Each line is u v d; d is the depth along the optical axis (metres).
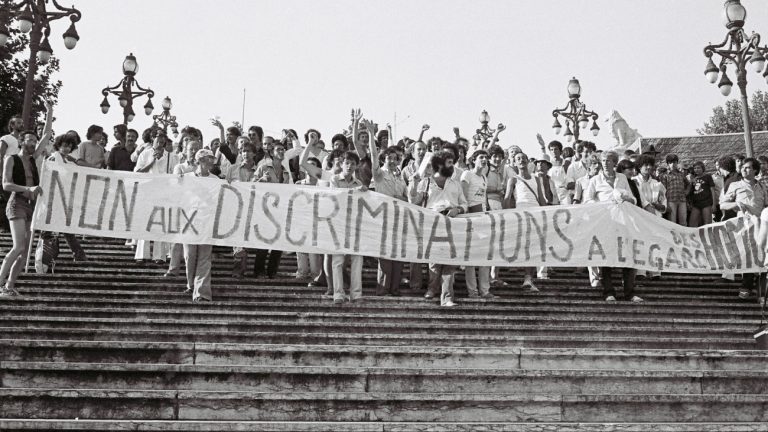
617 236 12.40
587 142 15.60
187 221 11.38
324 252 11.43
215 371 7.45
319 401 7.07
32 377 7.28
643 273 13.77
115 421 6.47
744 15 19.48
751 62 19.17
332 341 8.91
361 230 11.62
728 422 7.26
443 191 12.13
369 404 7.11
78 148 14.40
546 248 12.20
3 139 13.02
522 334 9.73
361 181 12.23
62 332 8.34
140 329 8.96
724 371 8.00
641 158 13.91
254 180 12.64
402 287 12.38
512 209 12.23
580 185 13.48
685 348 9.43
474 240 11.97
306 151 13.44
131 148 15.90
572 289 12.73
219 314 9.68
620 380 7.86
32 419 6.60
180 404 6.94
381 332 9.47
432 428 6.64
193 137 12.56
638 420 7.32
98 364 7.37
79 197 11.30
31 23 17.59
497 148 13.47
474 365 8.25
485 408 7.22
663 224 12.66
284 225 11.58
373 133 12.34
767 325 9.84
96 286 11.01
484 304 11.30
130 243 13.85
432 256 11.73
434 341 9.05
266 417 7.00
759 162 13.40
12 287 10.18
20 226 10.28
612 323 10.47
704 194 15.05
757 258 12.57
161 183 11.55
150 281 11.49
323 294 11.38
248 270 12.94
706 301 12.55
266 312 9.77
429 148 13.77
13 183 10.42
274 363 8.05
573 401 7.29
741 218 12.77
